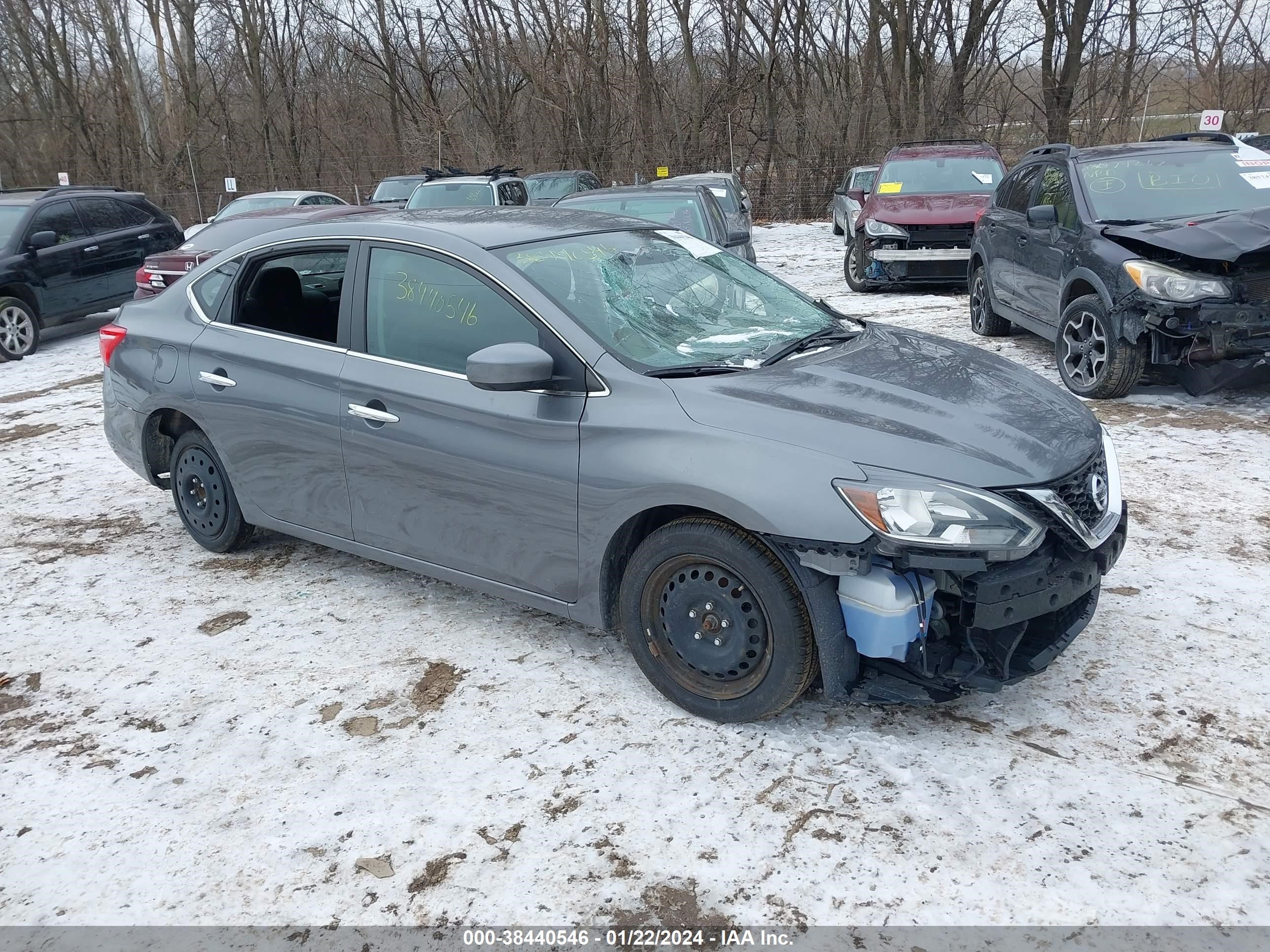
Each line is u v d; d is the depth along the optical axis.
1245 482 5.05
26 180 31.95
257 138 32.94
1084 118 24.61
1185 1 22.25
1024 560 2.92
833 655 2.97
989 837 2.64
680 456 3.08
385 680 3.65
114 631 4.18
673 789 2.92
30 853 2.81
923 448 2.93
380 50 31.34
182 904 2.58
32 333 11.23
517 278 3.58
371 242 4.00
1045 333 7.66
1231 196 6.98
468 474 3.61
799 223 25.06
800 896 2.48
